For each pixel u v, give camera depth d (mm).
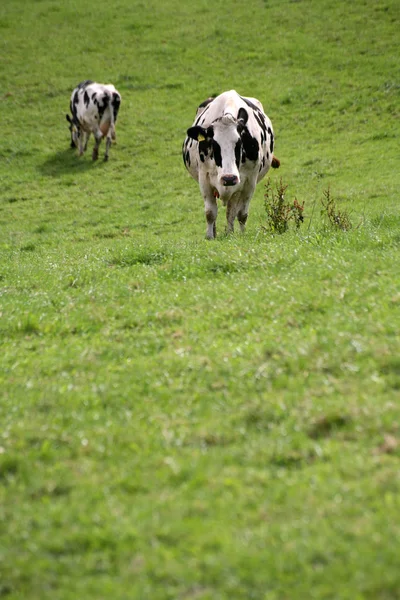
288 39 59500
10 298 15086
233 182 19766
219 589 6031
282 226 21953
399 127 44875
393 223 20875
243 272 14695
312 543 6332
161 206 36375
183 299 13141
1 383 10469
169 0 70625
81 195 39469
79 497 7469
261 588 5984
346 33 59375
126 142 46781
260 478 7426
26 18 68875
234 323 11578
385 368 9242
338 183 37125
